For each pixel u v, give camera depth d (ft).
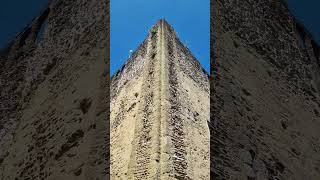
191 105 42.24
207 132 42.42
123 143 42.32
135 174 36.96
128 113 44.06
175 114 39.14
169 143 36.70
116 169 41.22
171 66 42.11
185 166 36.96
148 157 36.78
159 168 35.37
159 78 40.73
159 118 38.04
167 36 44.04
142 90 42.14
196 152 39.17
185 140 38.68
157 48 43.11
